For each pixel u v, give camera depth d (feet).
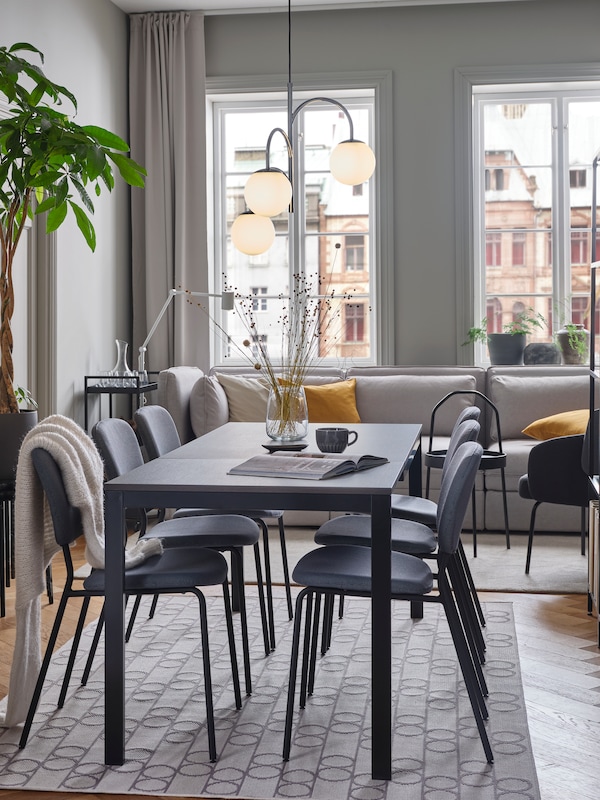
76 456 8.44
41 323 16.33
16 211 12.19
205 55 20.48
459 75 19.90
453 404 18.81
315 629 9.48
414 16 20.02
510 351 20.07
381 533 7.60
